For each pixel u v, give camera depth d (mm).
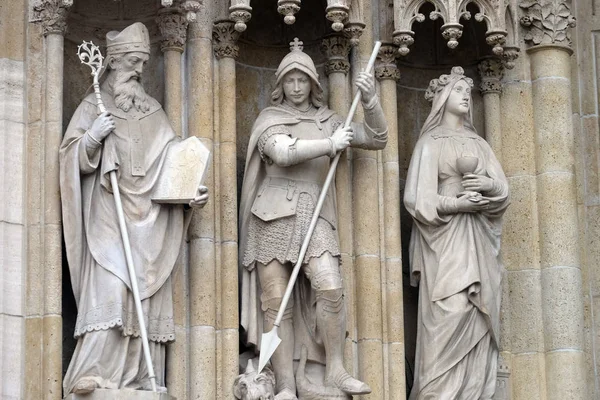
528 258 18016
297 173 16875
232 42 17297
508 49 18125
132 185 16312
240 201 17125
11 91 16562
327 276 16594
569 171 18156
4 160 16391
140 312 15891
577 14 18969
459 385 17047
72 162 16188
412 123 18453
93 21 17312
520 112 18297
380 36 17922
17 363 16078
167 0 16359
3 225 16266
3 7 16719
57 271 16156
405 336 17781
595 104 18812
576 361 17750
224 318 16703
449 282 17078
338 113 17531
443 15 17328
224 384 16562
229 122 17156
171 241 16406
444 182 17375
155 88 17219
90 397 15703
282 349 16688
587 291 18375
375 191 17469
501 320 17828
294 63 17031
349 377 16656
